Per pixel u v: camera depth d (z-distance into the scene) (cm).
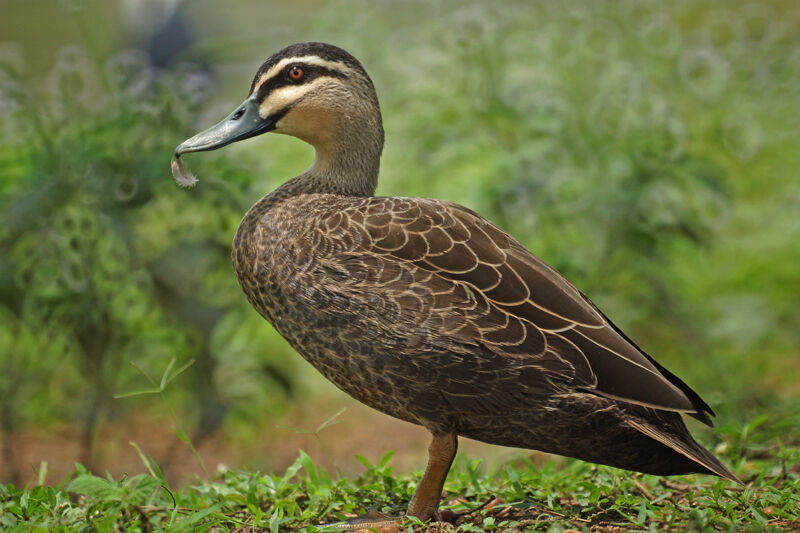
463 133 1359
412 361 656
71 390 1284
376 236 677
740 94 1875
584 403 653
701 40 1853
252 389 1263
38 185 1050
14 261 1065
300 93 788
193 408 1207
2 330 1206
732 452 865
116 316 1124
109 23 2423
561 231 1315
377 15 1644
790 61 1958
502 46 1466
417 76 1520
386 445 1212
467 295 656
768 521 661
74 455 1167
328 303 670
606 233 1289
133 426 1255
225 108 1241
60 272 1063
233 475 802
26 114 1091
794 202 1794
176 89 1126
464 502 734
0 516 661
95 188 1051
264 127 799
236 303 1162
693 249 1434
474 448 1138
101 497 619
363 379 677
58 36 2705
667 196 1280
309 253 682
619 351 655
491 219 1287
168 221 1143
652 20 1575
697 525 616
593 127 1343
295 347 707
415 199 714
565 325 657
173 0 1750
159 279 1116
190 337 1150
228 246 1132
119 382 1252
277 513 673
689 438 678
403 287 658
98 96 1211
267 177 1345
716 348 1410
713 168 1413
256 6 2734
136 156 1070
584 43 1498
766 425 943
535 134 1338
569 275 1306
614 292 1352
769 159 1891
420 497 691
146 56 1691
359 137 800
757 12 2166
